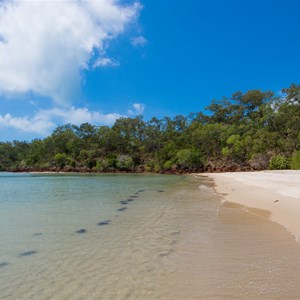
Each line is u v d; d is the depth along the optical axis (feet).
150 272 24.12
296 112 269.64
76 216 49.34
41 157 374.43
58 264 26.61
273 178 116.06
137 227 40.55
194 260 26.61
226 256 27.35
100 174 277.85
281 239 32.24
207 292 20.20
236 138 272.92
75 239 34.81
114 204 63.21
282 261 25.41
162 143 335.47
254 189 84.74
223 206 57.21
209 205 58.90
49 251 30.40
